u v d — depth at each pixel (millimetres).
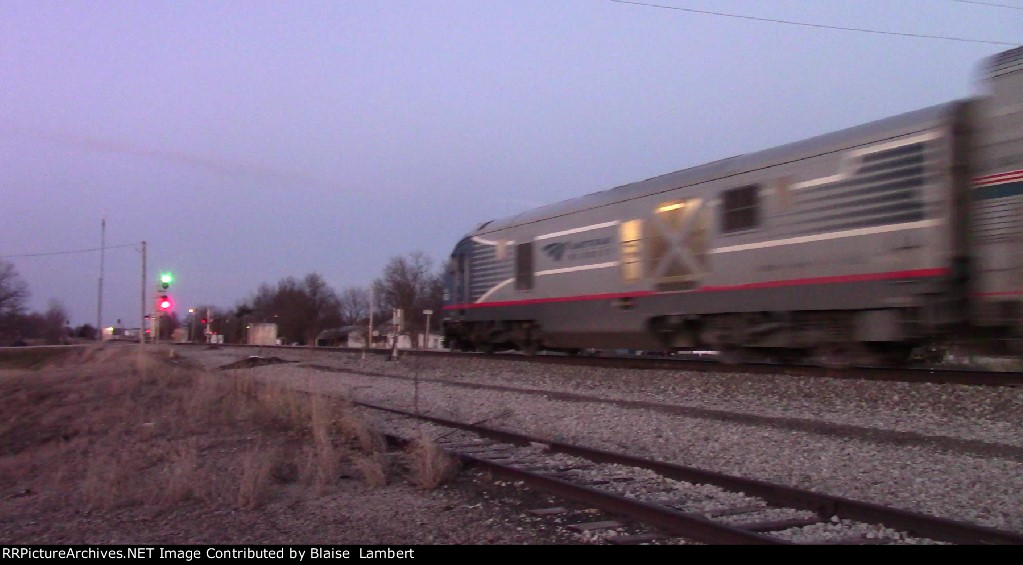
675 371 17141
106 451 11922
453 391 18359
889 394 12953
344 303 101812
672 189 17750
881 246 13195
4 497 9289
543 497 8266
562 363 20984
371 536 7082
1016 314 11555
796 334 15234
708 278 16625
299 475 9594
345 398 15578
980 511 7441
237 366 30484
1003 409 11562
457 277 27156
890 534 6660
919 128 12750
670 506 7820
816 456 9852
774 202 15180
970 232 12188
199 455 11281
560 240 21562
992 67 12000
